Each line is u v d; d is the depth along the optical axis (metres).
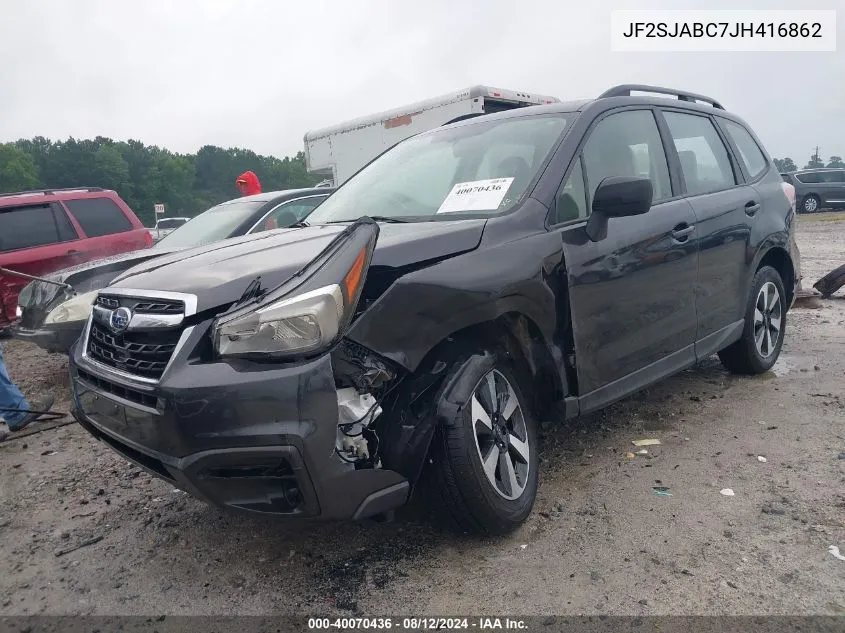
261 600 2.69
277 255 2.88
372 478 2.53
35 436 4.89
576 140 3.56
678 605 2.49
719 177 4.70
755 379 5.05
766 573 2.64
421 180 3.79
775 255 5.23
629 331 3.61
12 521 3.53
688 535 2.94
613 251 3.47
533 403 3.39
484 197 3.38
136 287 2.83
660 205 3.96
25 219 8.89
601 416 4.45
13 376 6.81
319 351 2.38
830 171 24.78
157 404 2.45
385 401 2.68
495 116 4.14
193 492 2.52
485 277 2.85
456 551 2.92
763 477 3.44
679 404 4.60
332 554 2.97
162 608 2.69
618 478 3.53
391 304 2.58
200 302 2.52
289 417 2.32
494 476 2.90
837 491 3.24
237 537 3.19
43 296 5.85
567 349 3.27
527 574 2.72
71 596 2.81
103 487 3.90
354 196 4.01
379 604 2.60
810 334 6.41
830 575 2.61
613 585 2.62
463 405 2.72
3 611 2.74
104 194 9.78
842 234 16.22
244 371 2.36
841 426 4.02
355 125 13.03
